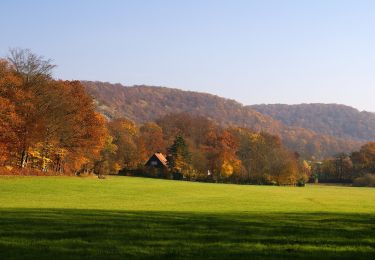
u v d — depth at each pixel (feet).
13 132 231.91
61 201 138.51
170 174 435.94
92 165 354.74
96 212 89.30
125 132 488.02
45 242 51.44
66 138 271.49
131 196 175.73
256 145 485.56
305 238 58.54
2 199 135.54
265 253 47.93
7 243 50.26
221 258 45.11
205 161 448.65
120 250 48.01
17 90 234.99
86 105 282.36
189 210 113.50
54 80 268.62
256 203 158.71
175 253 46.93
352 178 578.66
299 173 476.13
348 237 60.39
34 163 278.87
